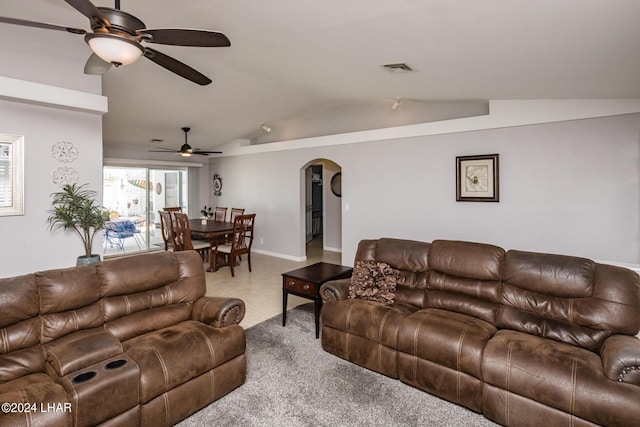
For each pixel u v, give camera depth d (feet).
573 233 12.42
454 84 11.13
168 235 19.94
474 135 14.53
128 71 13.15
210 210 26.16
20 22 5.44
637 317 6.82
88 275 7.48
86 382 5.61
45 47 9.77
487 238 14.33
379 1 5.91
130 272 8.10
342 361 9.30
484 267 8.92
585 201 12.16
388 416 7.05
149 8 8.08
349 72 11.19
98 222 10.66
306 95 17.15
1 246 9.43
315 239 31.58
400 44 7.84
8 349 6.24
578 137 12.21
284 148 22.20
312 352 9.81
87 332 7.20
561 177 12.59
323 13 6.88
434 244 10.08
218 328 7.94
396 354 8.31
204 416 7.04
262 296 14.94
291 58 10.74
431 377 7.68
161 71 13.41
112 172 23.07
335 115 19.89
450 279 9.46
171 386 6.59
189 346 7.11
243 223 18.90
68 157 10.52
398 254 10.57
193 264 9.31
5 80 8.94
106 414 5.70
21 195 9.66
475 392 7.09
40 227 10.07
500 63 8.17
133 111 16.96
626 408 5.46
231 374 7.75
